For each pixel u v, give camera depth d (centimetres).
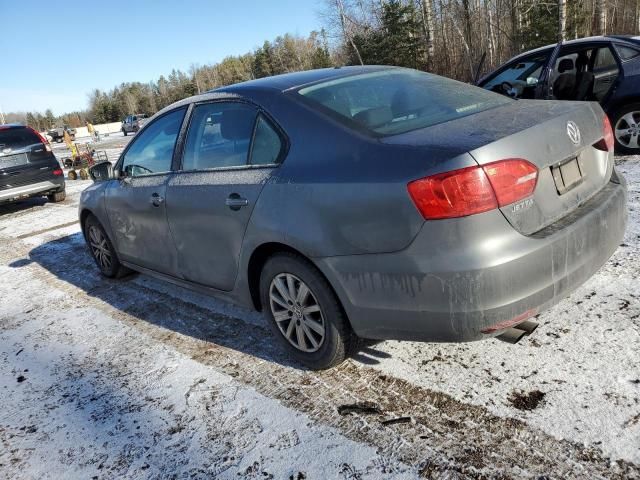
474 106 275
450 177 197
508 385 240
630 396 219
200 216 309
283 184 254
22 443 257
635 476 182
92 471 230
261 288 286
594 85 645
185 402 270
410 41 2719
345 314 252
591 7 2550
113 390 293
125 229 409
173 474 220
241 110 296
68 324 399
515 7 2483
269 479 208
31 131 960
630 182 511
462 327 209
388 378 261
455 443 211
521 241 205
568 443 201
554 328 278
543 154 218
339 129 247
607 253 245
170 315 385
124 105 11819
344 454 214
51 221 823
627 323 271
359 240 224
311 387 264
